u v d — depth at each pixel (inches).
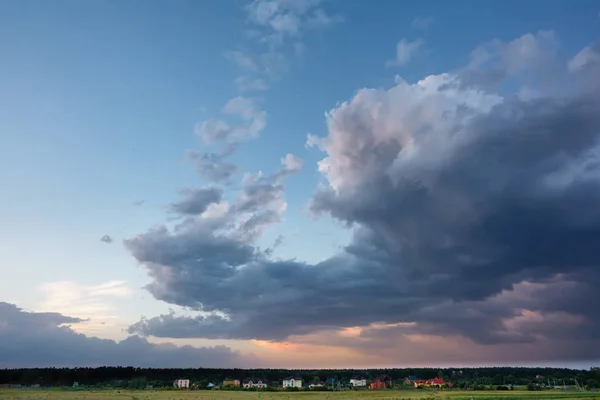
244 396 5885.8
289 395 6230.3
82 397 5344.5
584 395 6151.6
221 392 6929.1
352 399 5310.0
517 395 6220.5
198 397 5511.8
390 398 5477.4
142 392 6648.6
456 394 6520.7
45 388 7667.3
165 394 6166.3
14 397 5295.3
